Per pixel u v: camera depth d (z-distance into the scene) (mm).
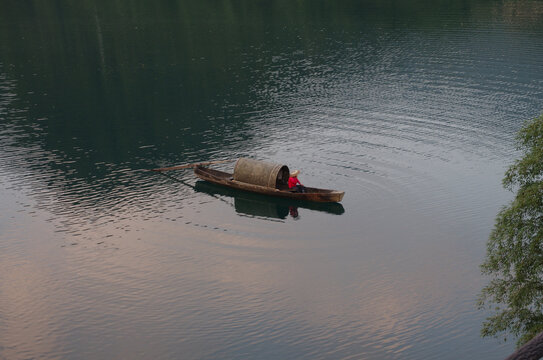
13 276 38812
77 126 66750
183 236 43562
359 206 47625
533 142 30625
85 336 33000
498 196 47875
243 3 147625
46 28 124500
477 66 85125
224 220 45906
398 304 35156
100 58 98438
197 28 120188
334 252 41281
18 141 61969
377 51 96312
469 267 38688
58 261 40406
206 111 70875
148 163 56281
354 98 73750
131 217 46219
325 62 90938
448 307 34625
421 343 31547
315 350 31359
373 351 31062
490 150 56656
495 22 113125
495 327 29391
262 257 40844
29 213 46656
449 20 117188
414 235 43031
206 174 52156
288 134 62469
